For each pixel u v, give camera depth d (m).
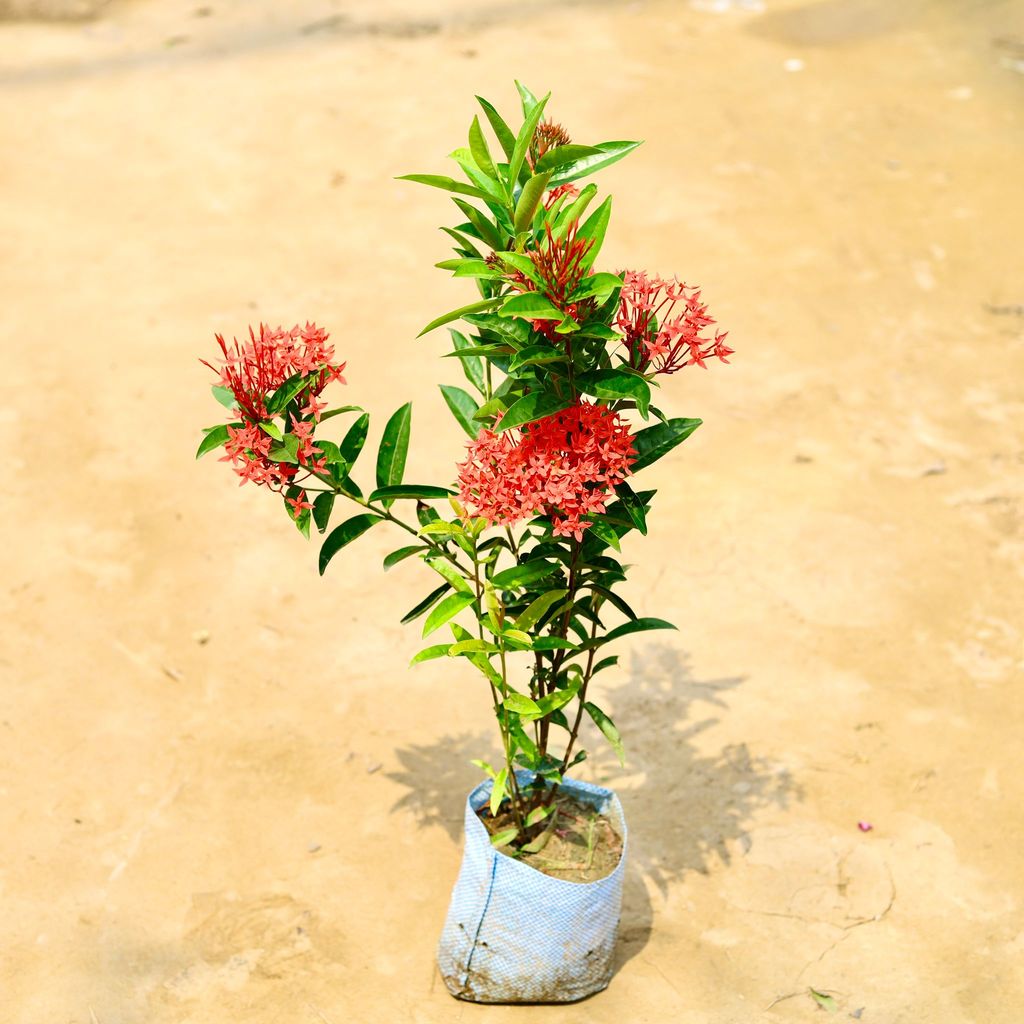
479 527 2.04
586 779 2.45
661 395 3.11
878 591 2.72
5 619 2.68
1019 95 4.79
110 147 4.49
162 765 2.47
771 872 2.35
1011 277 3.62
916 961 2.26
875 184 4.15
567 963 2.17
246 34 5.52
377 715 2.54
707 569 2.76
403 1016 2.20
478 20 5.64
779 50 5.29
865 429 3.04
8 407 3.08
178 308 3.49
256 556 2.80
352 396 3.10
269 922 2.29
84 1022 2.20
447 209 4.03
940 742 2.50
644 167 4.24
